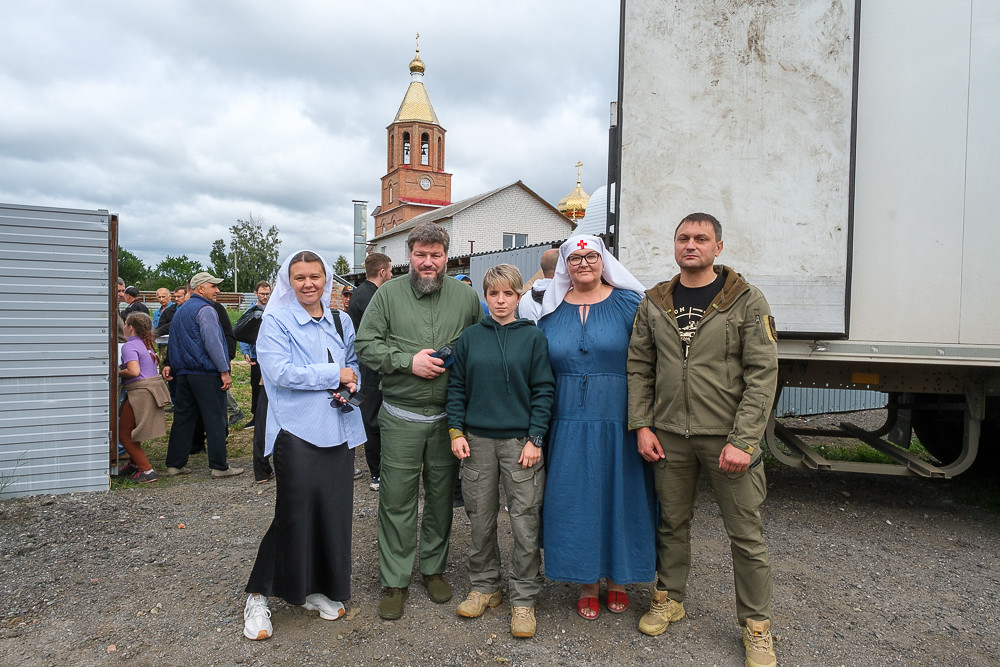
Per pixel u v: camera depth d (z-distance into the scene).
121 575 3.36
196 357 5.14
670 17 4.14
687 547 2.88
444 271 3.16
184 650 2.68
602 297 3.00
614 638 2.83
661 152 4.17
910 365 4.38
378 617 2.98
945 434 5.08
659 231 4.18
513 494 2.87
